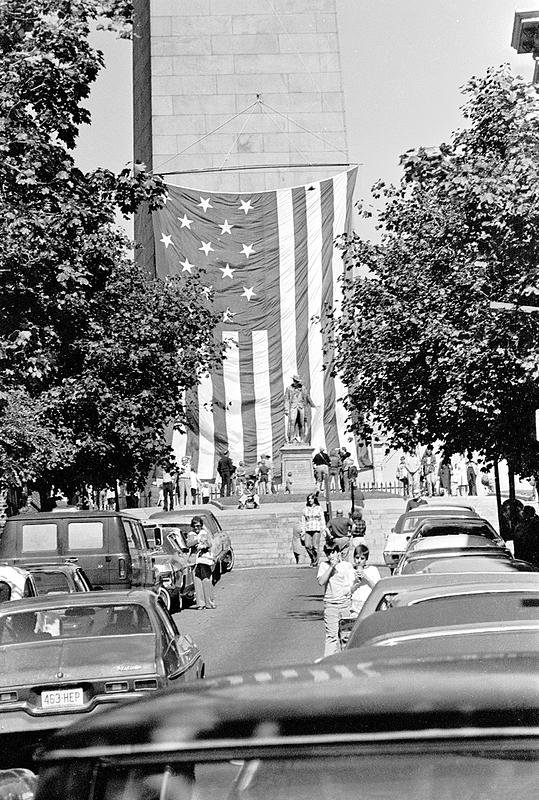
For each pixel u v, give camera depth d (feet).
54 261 59.67
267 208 214.90
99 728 7.55
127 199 64.95
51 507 98.68
